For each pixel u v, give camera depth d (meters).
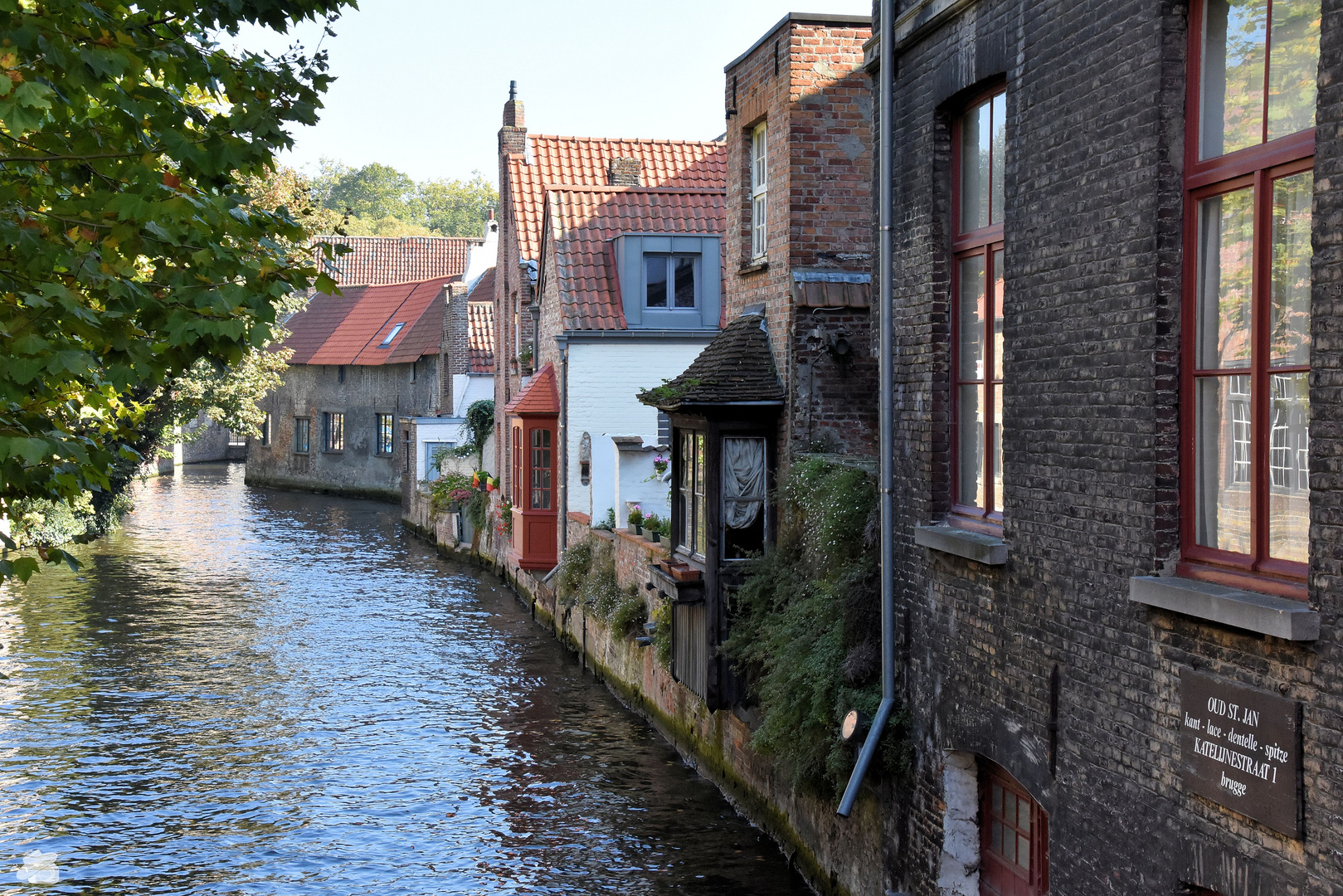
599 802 13.14
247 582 27.22
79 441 6.58
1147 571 6.06
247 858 11.70
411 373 45.59
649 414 22.12
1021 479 7.23
